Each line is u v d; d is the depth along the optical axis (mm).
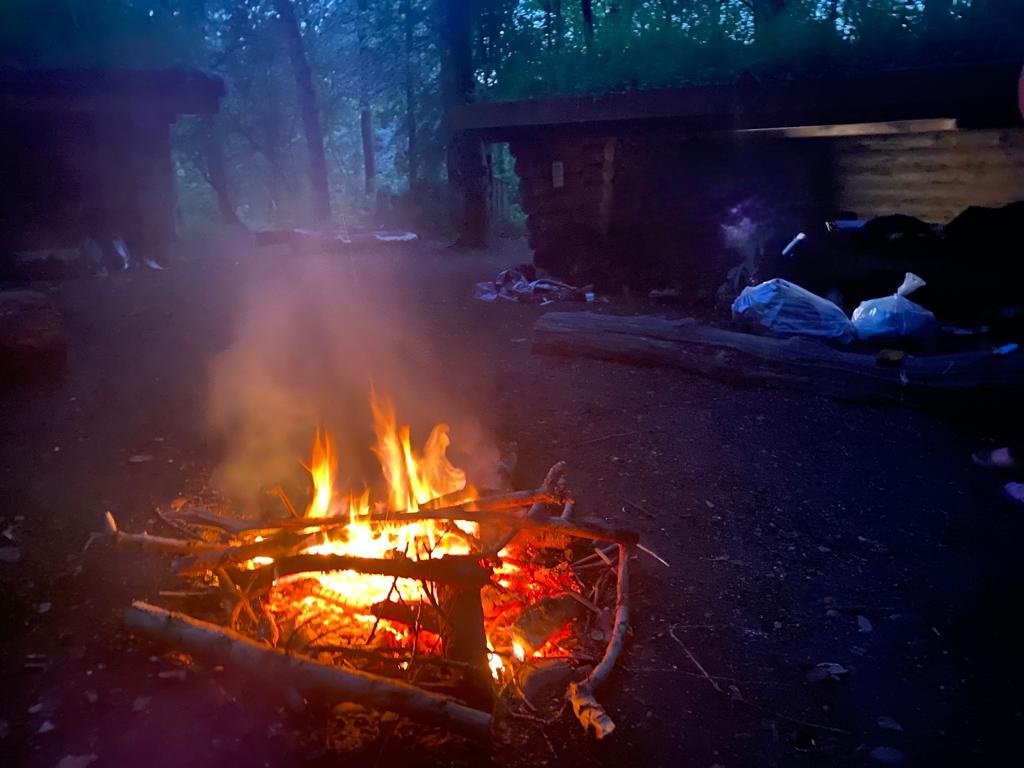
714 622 3311
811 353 5984
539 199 10297
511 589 3352
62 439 5031
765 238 8922
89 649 2977
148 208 13656
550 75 10227
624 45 9742
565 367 6746
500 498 3551
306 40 23203
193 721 2623
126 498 4238
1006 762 2611
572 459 4871
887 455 4980
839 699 2896
